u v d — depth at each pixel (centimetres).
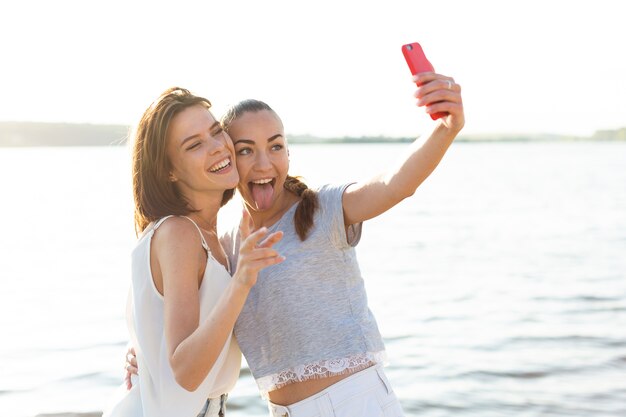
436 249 1689
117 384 702
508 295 1139
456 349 820
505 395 668
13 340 870
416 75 231
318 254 272
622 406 636
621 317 973
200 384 246
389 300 1105
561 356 788
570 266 1416
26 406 639
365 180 269
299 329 268
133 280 258
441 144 238
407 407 643
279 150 281
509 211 2606
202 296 256
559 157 8425
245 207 291
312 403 267
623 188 3638
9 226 2152
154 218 262
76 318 988
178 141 260
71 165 6356
